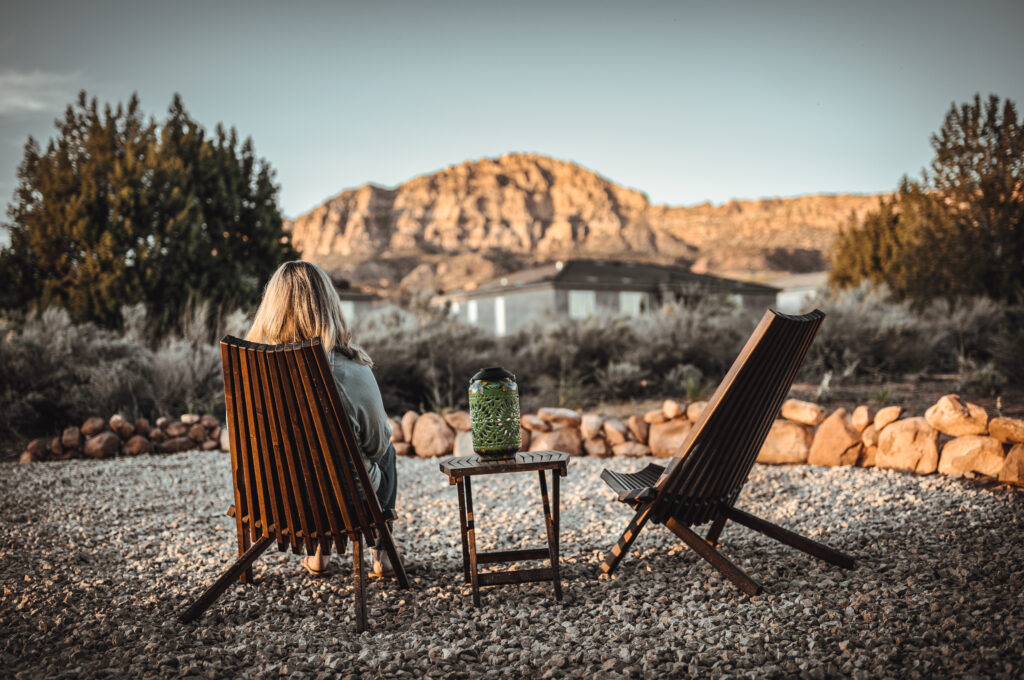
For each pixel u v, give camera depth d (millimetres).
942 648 2240
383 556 3242
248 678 2307
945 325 11234
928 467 4801
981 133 14125
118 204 10672
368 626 2699
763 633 2467
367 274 181750
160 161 11391
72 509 4809
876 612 2553
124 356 8602
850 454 5195
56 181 11047
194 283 11164
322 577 3283
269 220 12773
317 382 2484
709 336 10414
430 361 9453
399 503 4840
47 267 10867
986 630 2332
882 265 19625
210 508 4805
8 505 4930
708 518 3217
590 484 5176
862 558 3229
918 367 9898
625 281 34688
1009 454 4383
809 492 4551
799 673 2203
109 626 2730
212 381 8477
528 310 33812
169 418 7230
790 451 5422
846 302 11000
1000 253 13914
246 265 12750
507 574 2941
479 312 37719
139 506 4863
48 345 8148
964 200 14312
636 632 2535
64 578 3332
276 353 2445
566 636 2547
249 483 2762
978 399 7289
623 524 4062
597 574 3232
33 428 7906
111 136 11484
